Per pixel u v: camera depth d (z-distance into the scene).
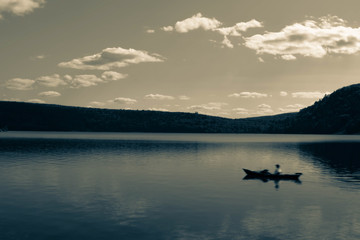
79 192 31.84
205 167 52.62
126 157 67.75
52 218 23.20
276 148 104.75
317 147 110.81
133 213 24.58
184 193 31.86
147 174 44.03
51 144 112.94
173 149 95.31
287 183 38.12
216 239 19.39
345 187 35.72
